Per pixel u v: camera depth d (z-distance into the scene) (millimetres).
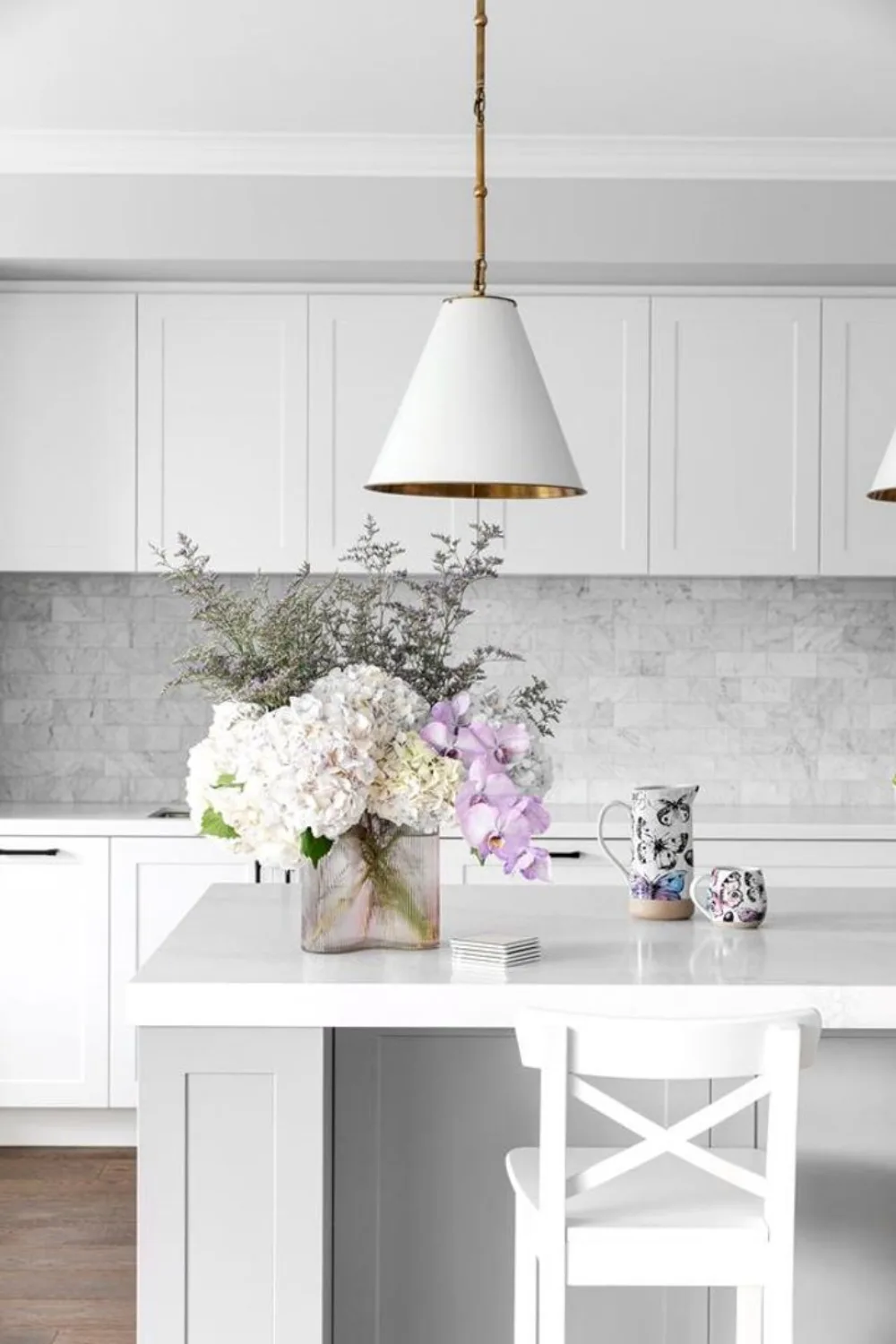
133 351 4566
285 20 3572
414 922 2381
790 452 4613
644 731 5039
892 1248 2529
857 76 3895
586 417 4605
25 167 4344
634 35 3643
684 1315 2516
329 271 4480
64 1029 4418
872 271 4477
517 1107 2535
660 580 5023
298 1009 2131
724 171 4395
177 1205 2148
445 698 2439
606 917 2730
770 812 4797
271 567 4574
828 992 2145
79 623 4996
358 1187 2527
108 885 4406
